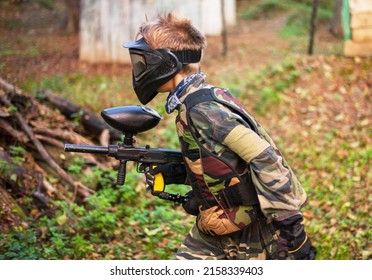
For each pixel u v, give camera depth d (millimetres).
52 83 13625
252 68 15906
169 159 4930
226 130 4324
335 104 13070
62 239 7531
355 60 14219
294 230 4320
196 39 4625
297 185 4590
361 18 14359
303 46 19125
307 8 26234
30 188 8469
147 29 4613
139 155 4914
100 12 15820
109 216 8086
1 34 21109
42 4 25828
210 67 16328
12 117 9141
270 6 26672
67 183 8891
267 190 4301
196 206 4832
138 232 8242
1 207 7598
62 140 9422
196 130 4418
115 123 4809
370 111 12766
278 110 13125
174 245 7887
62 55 17094
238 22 25719
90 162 9383
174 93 4574
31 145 9148
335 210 9039
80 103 12297
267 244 4641
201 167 4477
